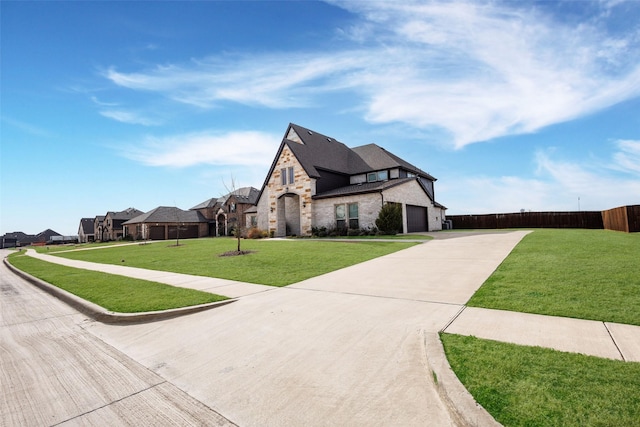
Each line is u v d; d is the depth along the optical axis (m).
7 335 5.48
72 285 9.46
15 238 94.38
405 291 6.59
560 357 3.21
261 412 2.80
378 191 21.55
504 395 2.59
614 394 2.50
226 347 4.34
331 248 14.66
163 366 3.91
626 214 17.98
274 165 27.23
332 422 2.58
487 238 15.98
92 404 3.12
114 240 52.97
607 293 5.26
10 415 2.97
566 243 11.70
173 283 8.67
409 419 2.55
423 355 3.67
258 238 26.25
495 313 4.81
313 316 5.32
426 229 27.84
